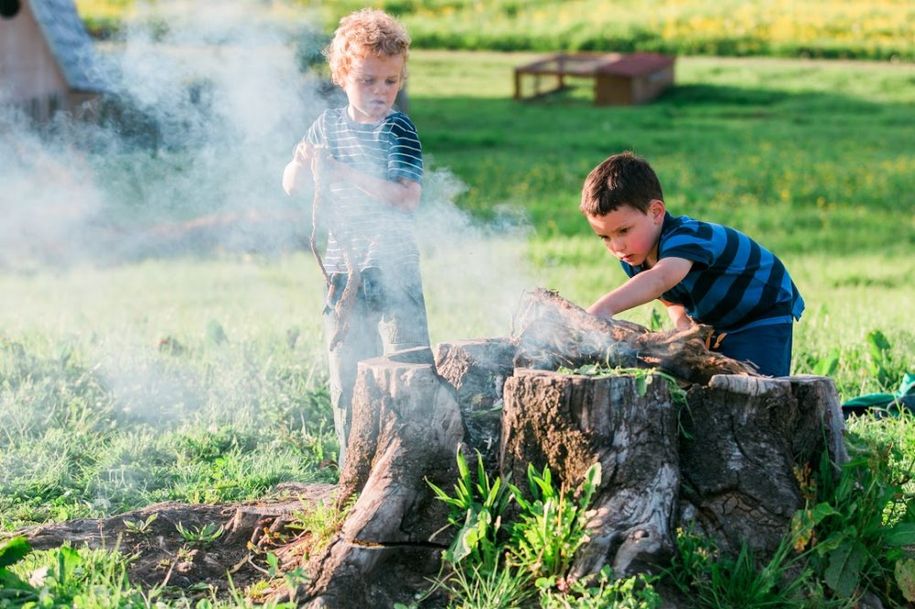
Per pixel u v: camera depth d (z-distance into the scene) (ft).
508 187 63.67
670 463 11.68
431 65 120.78
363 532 11.82
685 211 57.11
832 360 20.17
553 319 12.67
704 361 12.20
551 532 11.27
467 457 12.23
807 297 34.09
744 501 11.70
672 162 72.69
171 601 11.93
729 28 127.13
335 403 14.48
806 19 127.85
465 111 98.48
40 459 16.72
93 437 18.02
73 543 13.19
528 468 11.85
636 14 134.41
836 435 12.10
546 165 71.61
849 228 53.62
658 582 11.16
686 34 126.31
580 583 10.98
